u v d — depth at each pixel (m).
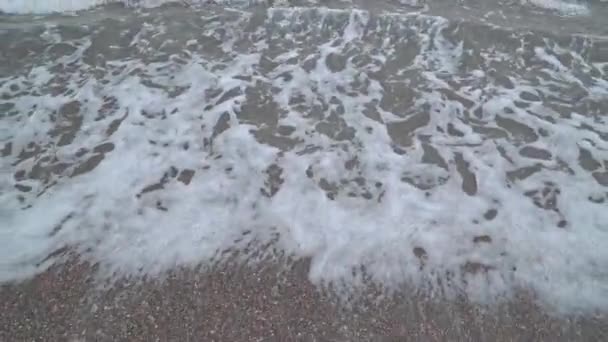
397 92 4.57
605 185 3.64
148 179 3.62
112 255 3.08
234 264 3.06
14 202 3.39
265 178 3.66
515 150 3.94
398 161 3.84
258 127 4.13
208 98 4.43
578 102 4.47
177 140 3.97
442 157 3.87
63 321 2.74
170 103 4.36
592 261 3.10
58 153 3.80
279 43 5.21
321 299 2.89
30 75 4.61
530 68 4.91
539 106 4.42
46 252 3.07
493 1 6.07
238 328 2.73
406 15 5.48
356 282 2.98
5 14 5.55
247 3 5.79
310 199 3.50
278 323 2.76
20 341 2.64
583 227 3.31
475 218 3.38
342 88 4.61
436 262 3.09
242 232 3.25
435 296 2.91
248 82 4.64
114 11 5.64
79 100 4.33
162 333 2.70
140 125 4.11
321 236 3.24
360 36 5.32
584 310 2.84
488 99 4.49
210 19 5.49
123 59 4.87
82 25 5.28
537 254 3.14
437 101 4.45
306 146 3.96
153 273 2.99
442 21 5.39
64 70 4.69
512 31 5.31
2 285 2.89
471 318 2.81
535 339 2.71
